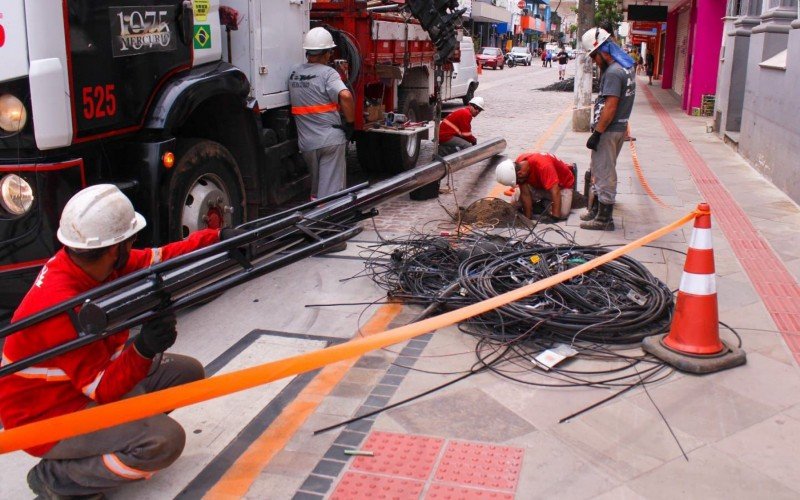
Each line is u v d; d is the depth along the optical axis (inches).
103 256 108.4
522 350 168.1
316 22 331.9
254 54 256.2
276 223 116.0
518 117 690.8
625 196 335.0
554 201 276.4
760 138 393.7
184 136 234.8
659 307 177.9
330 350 108.3
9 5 153.4
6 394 107.0
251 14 252.8
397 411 142.9
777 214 299.6
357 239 267.4
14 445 86.4
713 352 158.9
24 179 161.5
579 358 163.9
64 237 106.6
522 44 3430.1
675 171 402.3
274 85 273.3
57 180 164.1
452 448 129.6
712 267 158.1
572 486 118.3
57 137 161.5
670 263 230.2
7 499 124.0
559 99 922.7
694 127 622.5
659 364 160.2
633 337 169.3
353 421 139.9
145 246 192.4
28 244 164.1
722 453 126.9
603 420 138.3
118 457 110.6
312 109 274.2
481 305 136.9
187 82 201.8
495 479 120.4
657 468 122.9
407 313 195.2
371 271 229.8
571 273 161.5
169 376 130.8
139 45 186.4
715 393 147.4
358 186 146.3
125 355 105.5
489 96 977.5
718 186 358.9
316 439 134.3
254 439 135.6
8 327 95.0
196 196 207.3
